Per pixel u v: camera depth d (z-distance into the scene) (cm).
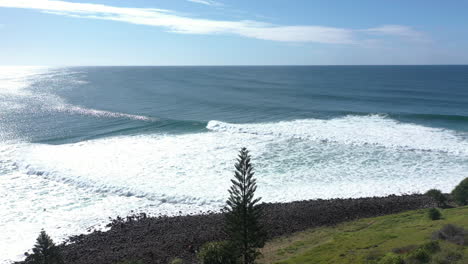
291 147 3628
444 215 1956
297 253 1667
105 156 3406
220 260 1459
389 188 2530
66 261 1727
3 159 3347
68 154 3481
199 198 2445
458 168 2870
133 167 3078
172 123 4919
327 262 1484
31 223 2148
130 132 4466
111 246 1866
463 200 2145
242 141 3906
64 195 2556
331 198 2408
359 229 1898
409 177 2719
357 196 2422
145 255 1744
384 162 3083
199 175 2867
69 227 2103
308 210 2192
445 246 1364
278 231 1981
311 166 3034
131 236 1966
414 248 1415
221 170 2978
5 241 1948
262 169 2989
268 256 1684
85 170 3009
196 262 1648
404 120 4872
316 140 3866
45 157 3384
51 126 4866
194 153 3481
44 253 1498
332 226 1997
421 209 2133
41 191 2628
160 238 1927
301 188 2580
